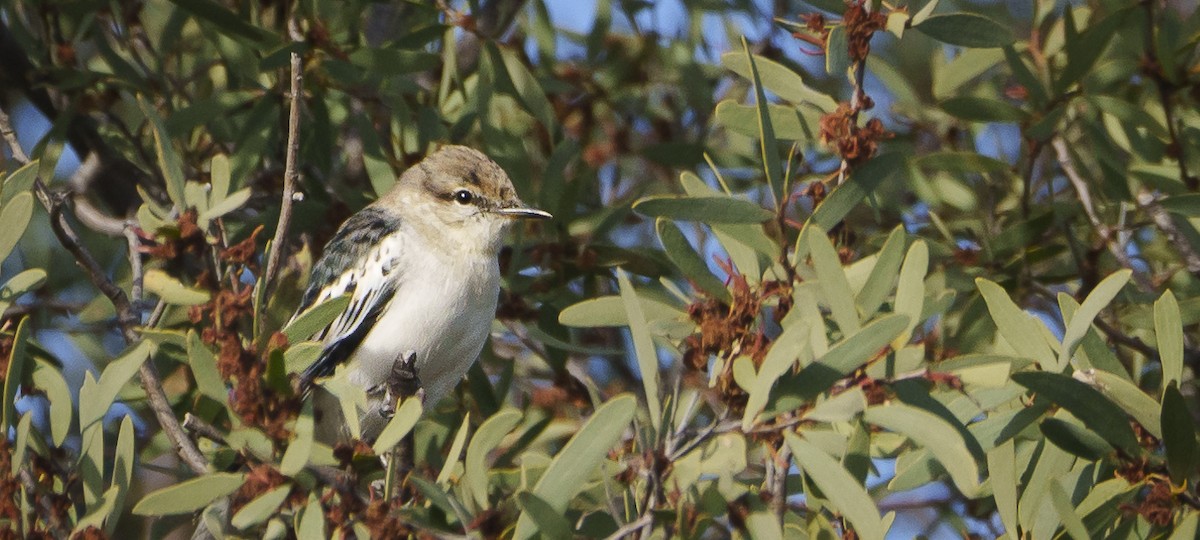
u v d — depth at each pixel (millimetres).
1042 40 13414
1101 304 8047
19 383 8984
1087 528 8680
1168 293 8414
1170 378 8367
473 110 12969
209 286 9625
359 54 11922
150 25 14617
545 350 12664
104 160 13992
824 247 8219
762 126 8984
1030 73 11836
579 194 13227
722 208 9164
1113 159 12125
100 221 13547
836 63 9180
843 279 8203
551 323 12445
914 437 7539
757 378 7625
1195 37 11852
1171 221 12062
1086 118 12648
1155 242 13188
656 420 7992
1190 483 8398
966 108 12023
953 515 12430
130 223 10445
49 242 14789
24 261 14656
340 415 11555
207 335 8852
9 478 8398
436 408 12320
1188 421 8188
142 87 13250
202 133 13672
